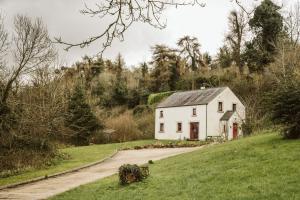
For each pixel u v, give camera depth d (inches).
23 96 1334.9
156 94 3154.5
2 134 1206.9
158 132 2682.1
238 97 2564.0
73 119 2252.7
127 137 2544.3
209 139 2247.8
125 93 3265.3
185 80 3361.2
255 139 1011.9
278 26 2647.6
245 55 2851.9
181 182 657.6
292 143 827.4
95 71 3442.4
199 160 852.6
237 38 2893.7
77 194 689.6
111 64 3782.0
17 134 1253.7
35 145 1330.0
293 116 899.4
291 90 917.2
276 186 542.6
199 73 3376.0
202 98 2481.5
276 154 741.9
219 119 2410.2
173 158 1077.1
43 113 1318.9
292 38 2440.9
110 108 3176.7
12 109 1214.3
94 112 2399.1
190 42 3567.9
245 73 2861.7
